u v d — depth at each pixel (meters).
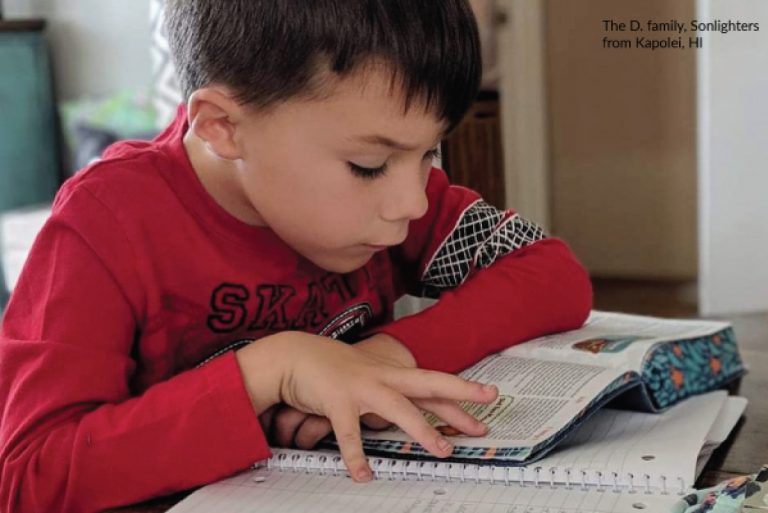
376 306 0.91
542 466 0.61
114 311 0.73
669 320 0.92
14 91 3.17
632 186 3.11
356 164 0.66
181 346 0.80
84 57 3.28
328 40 0.62
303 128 0.65
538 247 0.92
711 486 0.62
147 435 0.66
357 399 0.66
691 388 0.77
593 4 2.98
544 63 2.91
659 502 0.56
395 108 0.63
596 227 3.17
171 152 0.79
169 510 0.61
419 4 0.63
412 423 0.64
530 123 2.89
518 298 0.85
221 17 0.67
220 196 0.78
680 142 3.03
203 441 0.65
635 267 3.16
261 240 0.80
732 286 1.81
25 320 0.73
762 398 0.79
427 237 0.95
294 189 0.68
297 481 0.65
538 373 0.75
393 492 0.61
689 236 3.09
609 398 0.69
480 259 0.93
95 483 0.66
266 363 0.69
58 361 0.69
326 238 0.69
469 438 0.65
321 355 0.68
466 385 0.66
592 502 0.57
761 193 1.76
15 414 0.69
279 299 0.82
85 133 3.03
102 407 0.69
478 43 0.68
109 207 0.74
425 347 0.78
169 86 2.32
